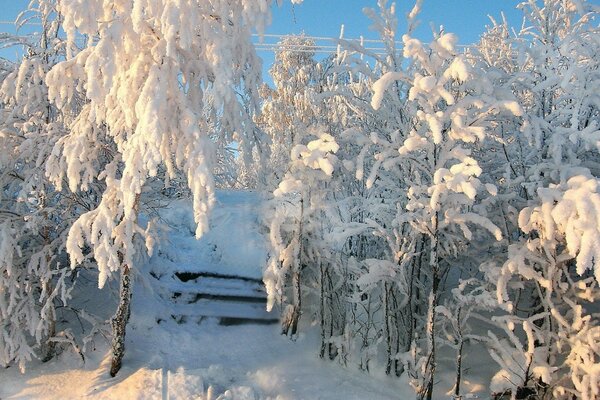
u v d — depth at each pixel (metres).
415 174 5.82
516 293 6.21
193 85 5.71
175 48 5.12
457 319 5.70
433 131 4.77
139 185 5.14
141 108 5.00
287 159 7.43
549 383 5.16
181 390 5.80
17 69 6.57
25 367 6.66
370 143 5.74
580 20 6.07
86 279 8.52
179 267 9.40
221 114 5.91
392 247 5.92
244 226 10.45
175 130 5.32
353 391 6.17
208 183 5.04
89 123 5.77
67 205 6.96
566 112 5.56
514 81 5.78
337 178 7.12
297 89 7.62
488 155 6.39
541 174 6.11
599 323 6.28
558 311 5.73
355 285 6.69
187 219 11.05
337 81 8.16
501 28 7.42
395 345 6.77
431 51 5.80
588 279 5.35
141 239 7.84
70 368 6.56
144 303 8.05
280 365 6.97
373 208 6.34
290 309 7.72
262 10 5.17
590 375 4.90
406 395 6.16
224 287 9.05
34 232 6.52
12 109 6.75
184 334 7.60
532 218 4.99
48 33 6.73
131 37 5.14
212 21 5.41
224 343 7.59
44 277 6.56
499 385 5.57
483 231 6.32
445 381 6.37
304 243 7.70
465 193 4.96
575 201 4.27
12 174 6.80
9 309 6.35
